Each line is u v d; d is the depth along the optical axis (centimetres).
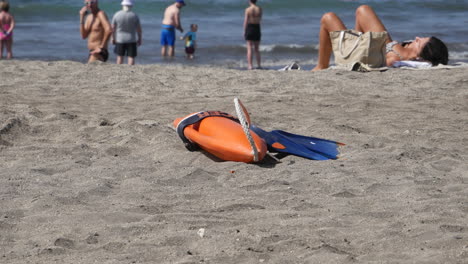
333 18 1641
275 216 547
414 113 1033
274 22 3650
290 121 952
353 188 635
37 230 517
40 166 700
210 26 3428
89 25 1798
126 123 877
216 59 2478
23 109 983
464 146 812
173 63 2355
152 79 1345
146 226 519
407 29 3425
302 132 873
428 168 706
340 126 898
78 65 1532
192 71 1498
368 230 510
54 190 617
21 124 866
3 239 496
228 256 455
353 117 991
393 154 751
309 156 743
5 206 572
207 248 473
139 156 757
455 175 680
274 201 593
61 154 754
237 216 548
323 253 453
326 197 606
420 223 525
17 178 655
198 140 746
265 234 500
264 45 2772
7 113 937
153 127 864
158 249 471
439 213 551
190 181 659
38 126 870
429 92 1252
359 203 588
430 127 927
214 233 501
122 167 702
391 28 3459
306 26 3525
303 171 691
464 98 1184
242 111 709
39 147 773
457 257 441
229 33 3172
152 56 2519
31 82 1280
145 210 563
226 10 4012
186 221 532
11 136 826
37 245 484
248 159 714
